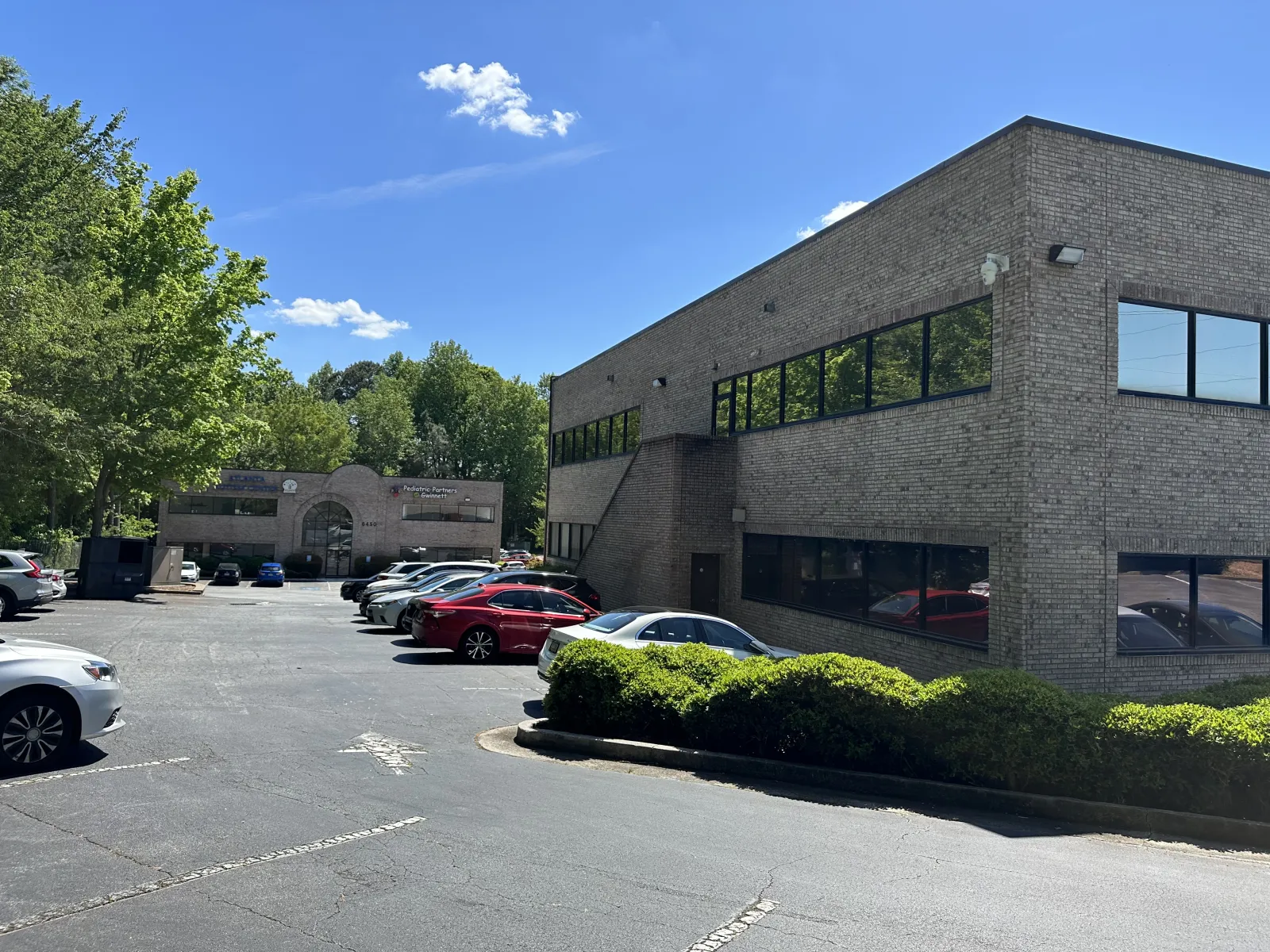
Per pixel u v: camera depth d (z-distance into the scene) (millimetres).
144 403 31375
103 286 26453
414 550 62250
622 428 29656
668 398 25578
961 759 8406
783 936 4629
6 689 7582
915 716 8617
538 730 10016
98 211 27641
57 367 22156
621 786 8055
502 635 16438
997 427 12836
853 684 8891
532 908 4914
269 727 9812
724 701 9359
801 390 18625
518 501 85562
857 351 16672
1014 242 12719
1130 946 4672
